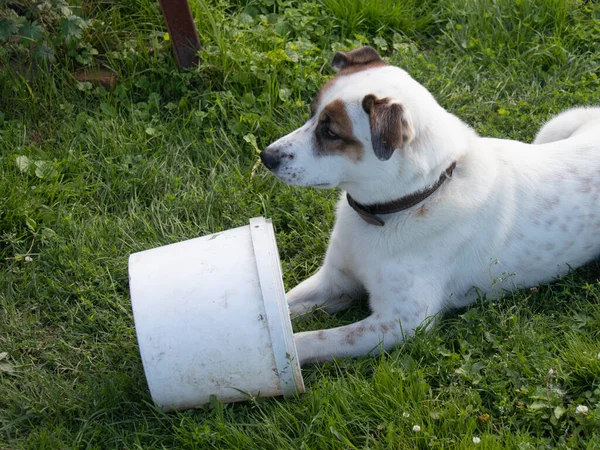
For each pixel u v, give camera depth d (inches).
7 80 93.4
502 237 79.0
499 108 96.3
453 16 105.2
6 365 77.5
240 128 93.0
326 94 75.9
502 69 101.0
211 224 87.0
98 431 73.4
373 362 76.4
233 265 72.7
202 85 96.0
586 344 76.4
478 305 80.8
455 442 71.2
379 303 78.4
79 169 90.0
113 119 93.0
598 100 96.3
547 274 81.7
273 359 72.0
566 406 73.7
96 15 99.3
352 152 75.0
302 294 82.0
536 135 91.4
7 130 91.1
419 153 74.7
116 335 79.5
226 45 96.4
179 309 71.8
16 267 83.4
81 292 81.7
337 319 81.4
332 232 82.6
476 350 76.5
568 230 80.3
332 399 73.5
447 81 97.7
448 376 75.2
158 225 86.8
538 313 79.9
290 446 71.4
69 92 94.9
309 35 101.6
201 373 72.1
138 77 96.3
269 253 72.7
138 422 74.2
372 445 71.7
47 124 93.0
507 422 72.8
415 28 104.7
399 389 73.6
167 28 95.1
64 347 78.9
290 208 88.6
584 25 104.5
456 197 76.9
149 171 90.0
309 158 76.0
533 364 74.8
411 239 77.0
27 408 74.9
